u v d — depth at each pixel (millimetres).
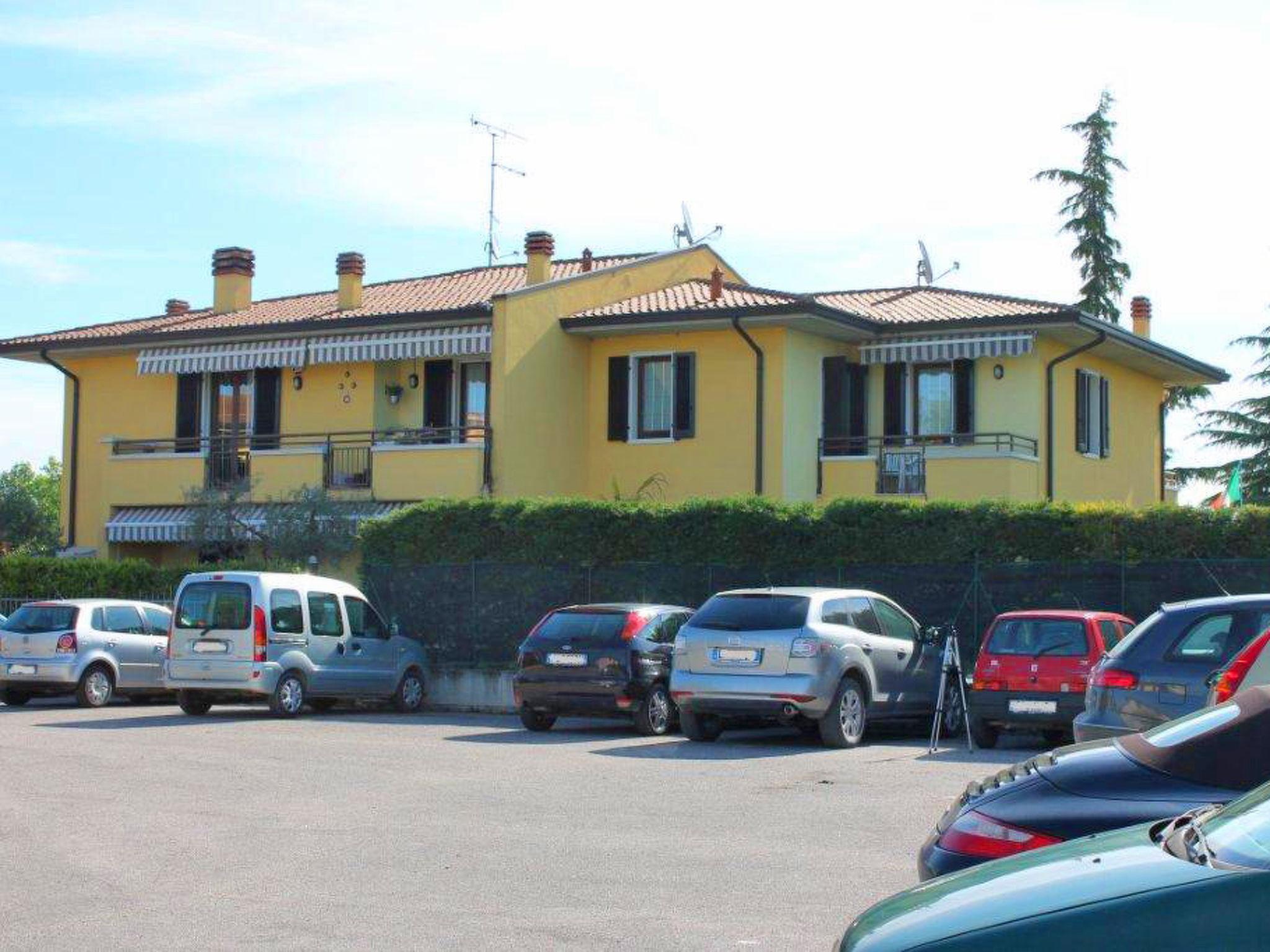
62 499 34844
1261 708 7223
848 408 29328
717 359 29125
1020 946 4211
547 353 29516
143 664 24234
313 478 30172
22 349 34375
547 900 8930
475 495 28422
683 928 8219
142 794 13180
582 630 19250
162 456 32000
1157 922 4117
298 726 19938
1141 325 36062
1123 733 11359
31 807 12422
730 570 22406
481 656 23953
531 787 13688
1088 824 6902
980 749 17359
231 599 21250
